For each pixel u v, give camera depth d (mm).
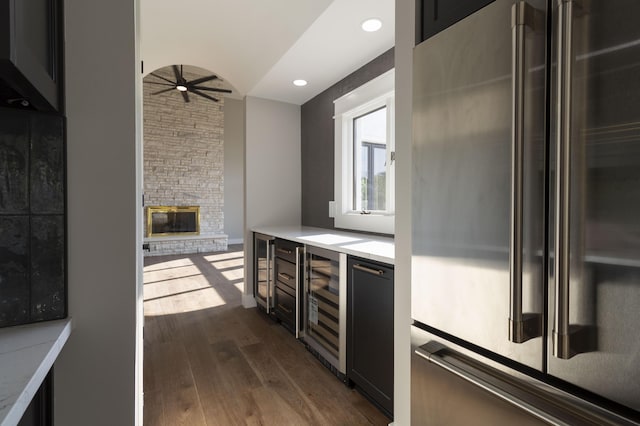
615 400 676
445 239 1064
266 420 1556
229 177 8336
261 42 2299
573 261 731
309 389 1816
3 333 771
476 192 962
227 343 2416
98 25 903
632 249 645
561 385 779
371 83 2490
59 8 853
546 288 793
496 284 905
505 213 882
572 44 703
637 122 634
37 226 843
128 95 930
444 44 1068
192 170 7355
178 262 5848
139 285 1271
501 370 907
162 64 2693
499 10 893
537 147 805
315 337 2174
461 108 1009
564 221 717
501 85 890
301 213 3607
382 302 1547
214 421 1547
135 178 940
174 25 2104
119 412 927
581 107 713
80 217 886
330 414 1603
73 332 885
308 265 2246
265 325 2775
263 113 3385
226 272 4984
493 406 917
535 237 809
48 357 653
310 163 3424
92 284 898
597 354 700
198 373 1984
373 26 2061
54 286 861
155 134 6945
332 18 1986
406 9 1378
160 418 1563
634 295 643
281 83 2990
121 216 925
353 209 2881
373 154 2682
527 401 838
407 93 1370
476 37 960
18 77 607
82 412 897
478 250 955
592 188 700
